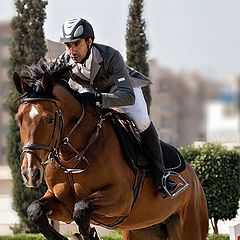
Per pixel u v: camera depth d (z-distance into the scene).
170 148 11.34
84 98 9.59
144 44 24.45
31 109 8.79
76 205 8.97
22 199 23.83
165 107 31.19
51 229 9.44
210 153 23.58
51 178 9.54
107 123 9.81
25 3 23.70
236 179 23.77
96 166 9.42
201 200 11.91
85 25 9.51
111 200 9.36
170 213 11.02
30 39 23.53
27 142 8.66
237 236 13.75
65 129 9.33
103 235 21.55
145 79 10.52
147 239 11.87
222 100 23.03
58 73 9.52
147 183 10.33
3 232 27.23
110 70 9.65
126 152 9.81
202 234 11.98
